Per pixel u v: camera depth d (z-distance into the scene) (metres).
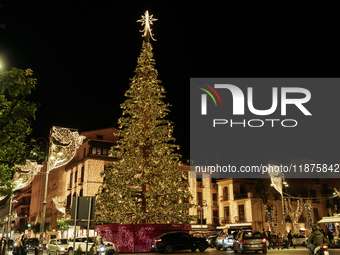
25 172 23.31
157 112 31.75
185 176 30.72
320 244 14.77
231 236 32.50
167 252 26.39
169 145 31.28
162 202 28.98
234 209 55.81
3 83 11.42
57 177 62.66
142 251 27.47
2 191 15.22
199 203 59.19
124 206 28.38
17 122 12.30
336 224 44.25
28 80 11.88
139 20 35.19
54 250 28.61
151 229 28.03
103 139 57.59
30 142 13.91
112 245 25.23
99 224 29.98
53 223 61.56
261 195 51.72
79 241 28.47
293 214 50.12
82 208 13.38
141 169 30.31
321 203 57.50
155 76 32.91
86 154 54.44
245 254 24.36
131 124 30.91
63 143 25.86
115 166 29.66
